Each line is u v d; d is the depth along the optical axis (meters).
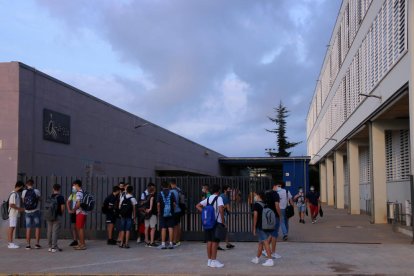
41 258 12.81
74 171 19.95
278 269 11.08
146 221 14.95
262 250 12.46
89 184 17.67
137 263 12.00
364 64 23.83
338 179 38.50
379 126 22.25
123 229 14.66
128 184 15.54
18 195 14.71
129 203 14.70
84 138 21.05
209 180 16.17
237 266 11.48
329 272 10.69
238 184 16.09
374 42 21.36
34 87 17.23
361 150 32.34
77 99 20.50
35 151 17.16
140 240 15.88
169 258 12.70
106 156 23.45
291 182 48.38
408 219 18.53
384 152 22.17
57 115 18.75
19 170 16.17
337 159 38.50
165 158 34.19
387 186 24.19
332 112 39.38
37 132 17.33
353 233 18.38
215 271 10.91
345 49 31.14
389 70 18.27
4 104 16.34
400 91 16.94
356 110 26.41
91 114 21.84
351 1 28.33
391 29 18.20
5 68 16.44
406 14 15.91
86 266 11.66
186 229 16.20
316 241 15.85
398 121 21.91
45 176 17.14
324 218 26.55
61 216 15.58
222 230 11.38
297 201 23.80
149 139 30.61
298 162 49.03
